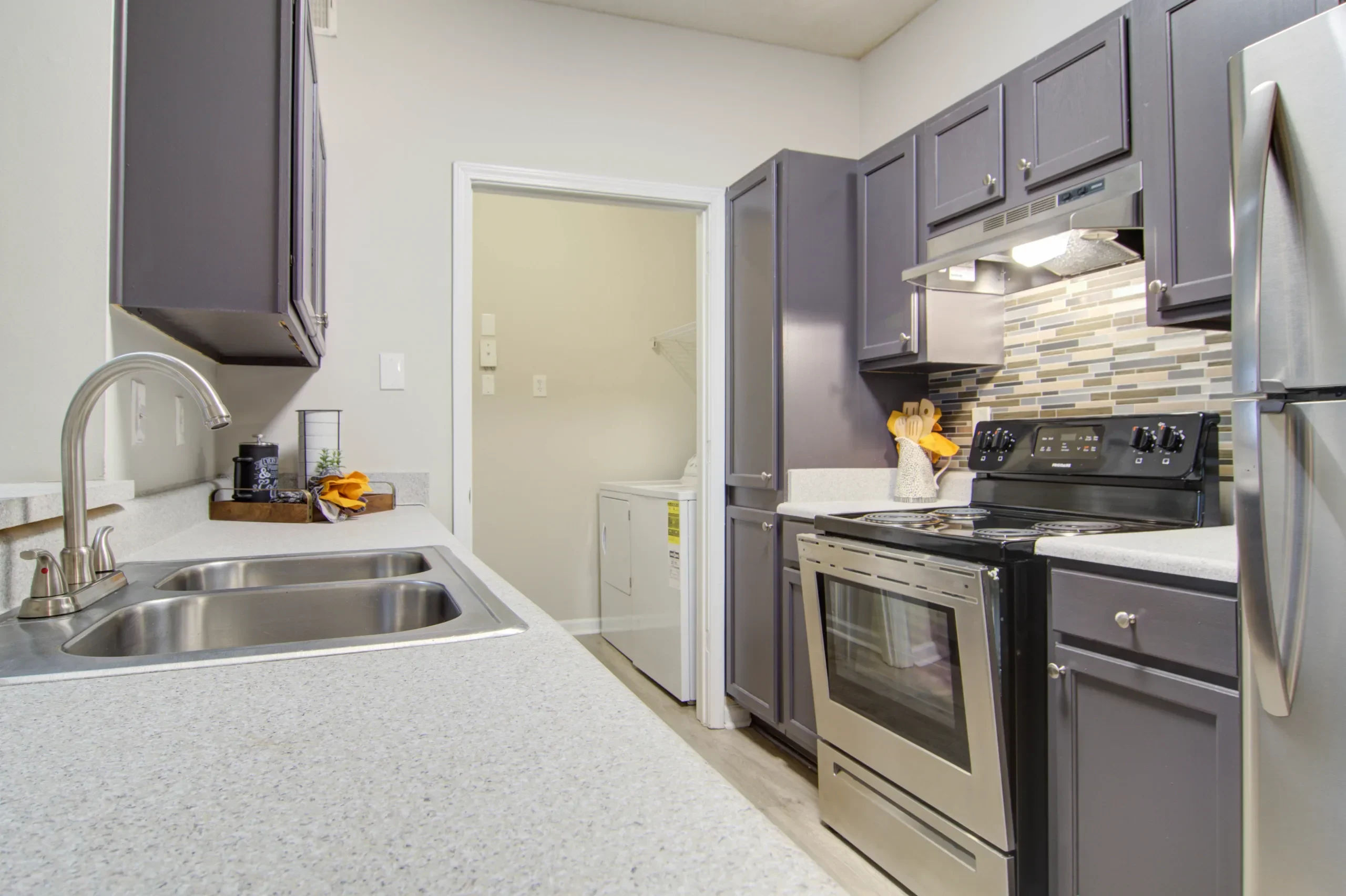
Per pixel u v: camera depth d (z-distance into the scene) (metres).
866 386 2.55
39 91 1.25
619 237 4.02
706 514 2.78
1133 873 1.30
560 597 3.90
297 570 1.26
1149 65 1.61
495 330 3.79
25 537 0.91
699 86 2.74
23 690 0.58
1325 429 0.93
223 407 0.85
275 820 0.37
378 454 2.30
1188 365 1.83
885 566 1.75
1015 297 2.33
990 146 2.02
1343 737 0.93
